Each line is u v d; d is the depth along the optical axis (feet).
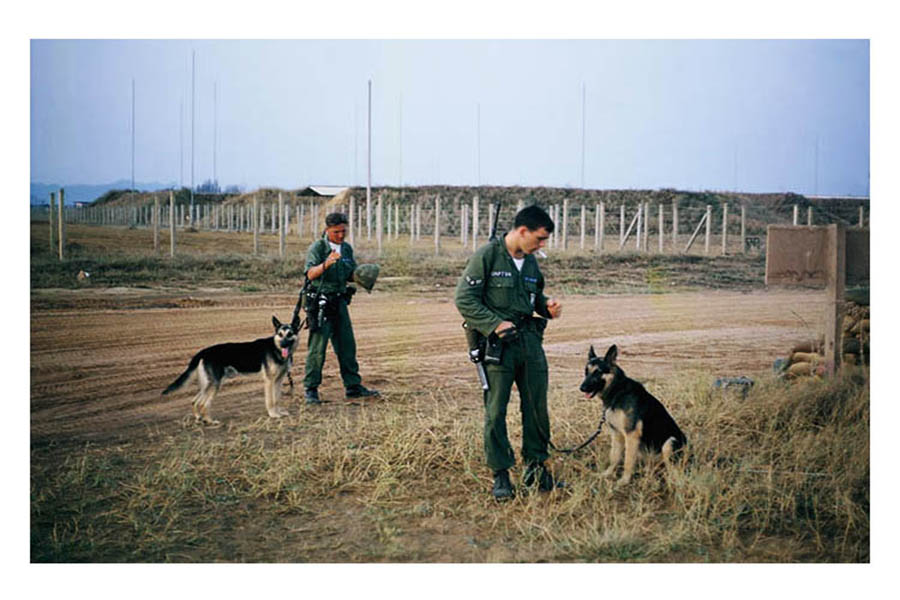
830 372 22.21
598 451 18.03
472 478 16.51
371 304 43.04
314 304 22.86
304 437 19.57
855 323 24.25
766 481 15.98
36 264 43.39
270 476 16.38
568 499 15.43
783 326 37.65
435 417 20.51
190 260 50.42
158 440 19.45
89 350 28.81
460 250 71.41
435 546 13.79
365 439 19.02
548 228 14.98
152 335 31.45
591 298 47.62
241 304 39.29
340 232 23.04
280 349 21.48
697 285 53.52
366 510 15.23
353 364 23.73
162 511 14.99
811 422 20.06
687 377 24.30
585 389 15.81
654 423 16.12
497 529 14.44
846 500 15.02
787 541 14.25
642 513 14.85
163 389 24.44
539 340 15.79
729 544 13.94
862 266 22.22
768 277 22.18
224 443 19.02
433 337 34.22
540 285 15.81
